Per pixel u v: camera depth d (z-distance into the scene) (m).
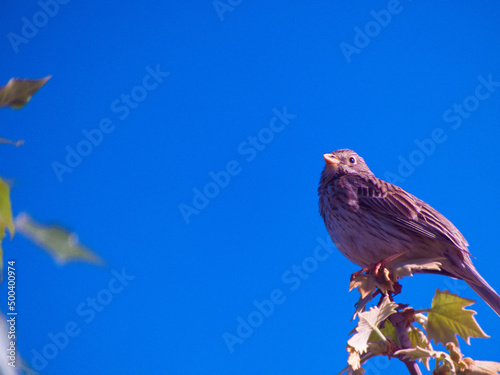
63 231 1.73
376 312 5.05
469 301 5.30
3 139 2.11
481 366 4.65
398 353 4.83
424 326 5.42
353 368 4.73
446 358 4.62
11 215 1.74
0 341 1.70
